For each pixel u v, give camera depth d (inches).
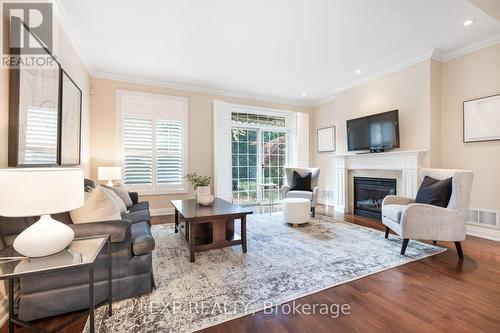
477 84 136.0
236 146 231.9
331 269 93.0
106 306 69.1
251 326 61.3
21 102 74.3
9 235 61.3
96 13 106.5
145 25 116.2
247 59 154.9
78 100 132.9
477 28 121.0
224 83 200.7
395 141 161.3
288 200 159.0
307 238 130.3
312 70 173.5
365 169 184.1
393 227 117.2
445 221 102.7
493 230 129.6
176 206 127.3
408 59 155.8
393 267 94.7
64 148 107.9
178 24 115.6
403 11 106.5
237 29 120.0
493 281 83.8
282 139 255.0
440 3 101.4
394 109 167.0
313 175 204.7
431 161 147.4
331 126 239.8
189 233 100.7
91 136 172.7
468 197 103.4
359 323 62.4
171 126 197.8
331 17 110.4
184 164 201.8
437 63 149.9
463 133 141.3
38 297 62.1
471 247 116.5
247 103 232.2
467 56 140.3
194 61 157.6
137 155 186.1
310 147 260.8
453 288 79.4
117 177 163.2
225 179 216.8
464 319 63.9
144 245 74.9
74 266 50.3
